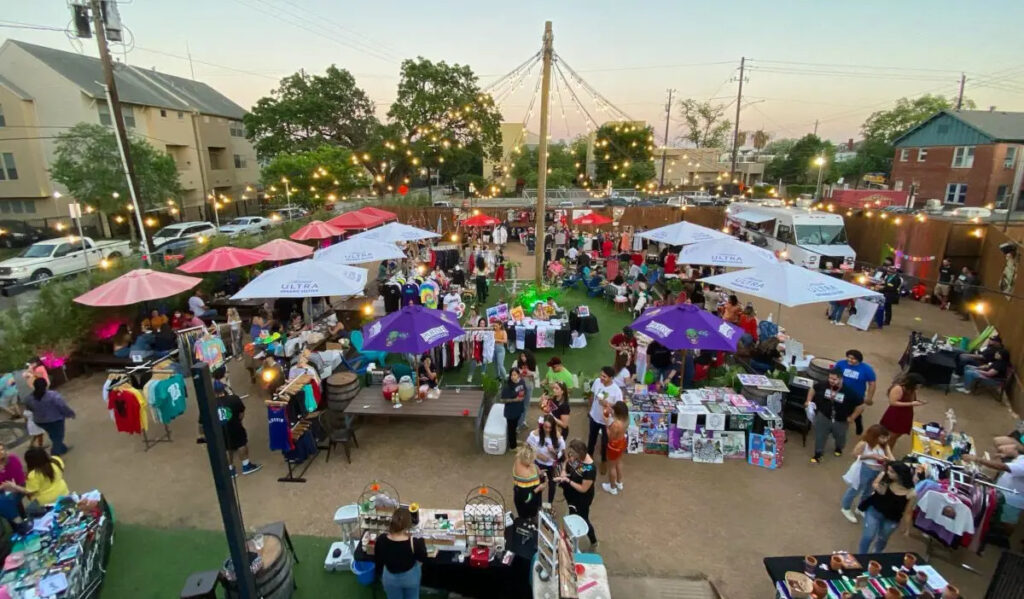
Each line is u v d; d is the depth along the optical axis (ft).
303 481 25.40
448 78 130.72
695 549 21.06
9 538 19.53
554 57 43.09
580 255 61.72
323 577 19.47
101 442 29.09
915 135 117.19
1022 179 99.81
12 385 31.22
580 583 16.69
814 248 62.23
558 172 166.40
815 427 26.73
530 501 19.86
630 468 26.45
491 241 91.04
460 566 18.24
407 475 25.82
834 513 23.20
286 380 30.27
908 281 58.90
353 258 44.21
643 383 32.94
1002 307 40.06
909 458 22.03
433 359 35.70
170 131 112.27
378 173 140.15
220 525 22.45
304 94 135.54
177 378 29.19
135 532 21.95
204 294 49.55
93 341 39.17
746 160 224.12
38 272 63.05
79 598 17.69
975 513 20.08
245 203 130.31
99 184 84.28
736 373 31.48
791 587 15.93
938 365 35.42
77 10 41.78
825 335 46.57
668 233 57.72
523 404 27.76
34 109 95.50
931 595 15.10
